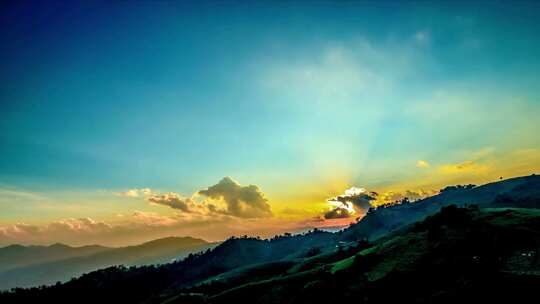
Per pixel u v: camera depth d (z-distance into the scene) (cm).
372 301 9244
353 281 11194
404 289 9169
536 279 7088
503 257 8819
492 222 11656
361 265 12144
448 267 9338
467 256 9625
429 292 8394
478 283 7650
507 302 6606
